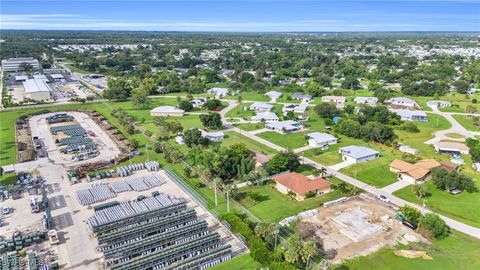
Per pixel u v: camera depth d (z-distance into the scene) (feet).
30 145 456.86
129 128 508.94
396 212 287.89
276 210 295.28
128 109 654.12
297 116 586.86
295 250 215.72
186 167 368.27
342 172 371.35
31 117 589.73
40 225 275.80
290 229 266.16
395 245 245.86
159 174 375.86
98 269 227.61
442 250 240.94
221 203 309.83
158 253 232.53
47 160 409.69
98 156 425.28
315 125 545.85
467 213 289.12
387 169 375.66
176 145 460.14
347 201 308.40
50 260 235.20
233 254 241.14
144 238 250.98
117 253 234.79
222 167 354.33
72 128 524.11
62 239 258.78
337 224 272.31
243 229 253.85
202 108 654.12
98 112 628.69
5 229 270.26
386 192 325.42
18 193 327.47
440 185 327.26
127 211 289.53
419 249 241.76
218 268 226.58
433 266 225.35
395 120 526.16
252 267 226.79
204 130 512.63
